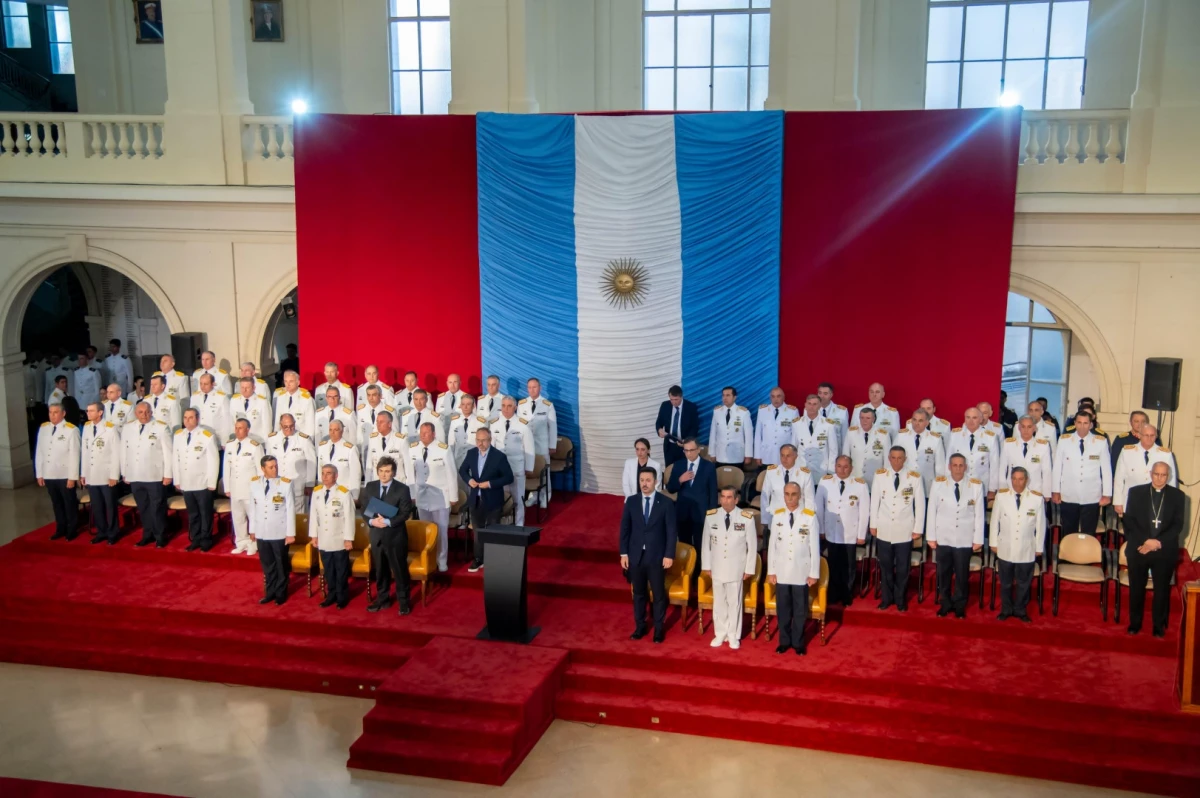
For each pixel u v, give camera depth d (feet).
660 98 50.49
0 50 65.87
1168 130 38.40
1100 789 27.40
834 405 39.52
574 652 31.91
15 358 50.14
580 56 50.08
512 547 32.09
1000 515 32.37
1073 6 46.11
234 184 46.73
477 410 41.06
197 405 42.65
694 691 30.45
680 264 41.22
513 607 32.22
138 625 34.99
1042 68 46.91
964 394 40.04
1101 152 40.37
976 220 39.01
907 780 27.81
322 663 33.12
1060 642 31.94
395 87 52.95
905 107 48.01
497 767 27.66
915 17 47.26
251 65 53.11
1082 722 28.48
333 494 34.37
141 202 46.96
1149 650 31.40
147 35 54.19
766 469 37.42
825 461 37.88
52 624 35.24
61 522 40.63
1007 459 35.73
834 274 40.42
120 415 42.24
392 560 34.22
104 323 59.62
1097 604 33.81
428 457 37.01
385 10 51.85
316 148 43.75
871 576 35.53
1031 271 40.04
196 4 45.78
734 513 31.58
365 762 28.58
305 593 36.32
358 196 43.83
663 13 49.62
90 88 54.90
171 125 46.83
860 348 40.68
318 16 52.34
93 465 39.45
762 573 34.14
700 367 41.75
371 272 44.29
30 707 31.94
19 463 50.98
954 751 28.30
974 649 31.73
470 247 43.39
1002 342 39.42
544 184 41.81
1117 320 39.60
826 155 39.78
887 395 40.68
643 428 42.68
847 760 28.76
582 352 42.57
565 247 42.01
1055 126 39.83
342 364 45.24
